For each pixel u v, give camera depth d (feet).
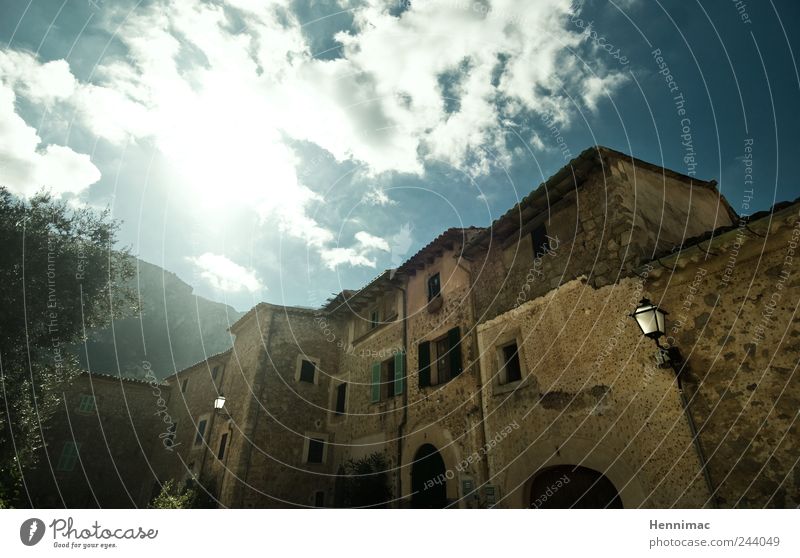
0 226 27.94
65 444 56.95
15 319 28.32
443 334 31.55
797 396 13.33
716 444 14.76
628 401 17.85
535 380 22.58
